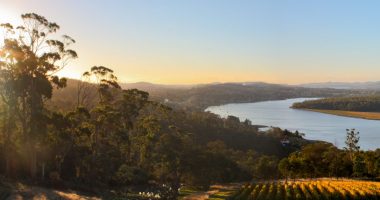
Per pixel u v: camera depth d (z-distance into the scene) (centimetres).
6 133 5831
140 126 8906
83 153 6844
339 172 10431
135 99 8944
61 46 5869
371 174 10019
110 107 7512
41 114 5619
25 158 5738
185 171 8000
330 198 6588
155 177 8425
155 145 8312
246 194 7250
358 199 6538
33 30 5703
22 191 4716
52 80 5934
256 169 10944
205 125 16112
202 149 8669
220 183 9219
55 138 6025
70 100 10219
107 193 6144
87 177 6838
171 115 14525
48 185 5384
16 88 5512
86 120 6950
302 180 9544
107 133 7562
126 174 7562
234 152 12862
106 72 8100
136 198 6241
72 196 4934
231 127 17750
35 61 5603
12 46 5425
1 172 5572
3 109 5791
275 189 7575
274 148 16788
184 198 7231
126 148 8388
